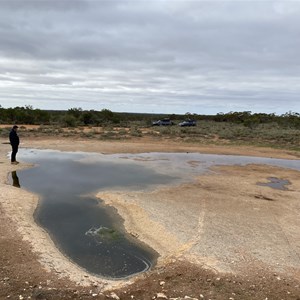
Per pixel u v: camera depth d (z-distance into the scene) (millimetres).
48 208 10719
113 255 7613
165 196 12117
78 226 9250
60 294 5645
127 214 10164
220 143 30703
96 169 17312
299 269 6828
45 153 22422
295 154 25531
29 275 6211
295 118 59812
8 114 50281
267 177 16516
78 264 7180
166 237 8359
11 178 14750
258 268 6793
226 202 11594
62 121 50594
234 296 5742
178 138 33469
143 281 6254
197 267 6754
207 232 8656
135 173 16453
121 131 36844
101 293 5812
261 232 8805
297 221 9797
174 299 5605
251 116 67188
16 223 8828
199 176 16125
